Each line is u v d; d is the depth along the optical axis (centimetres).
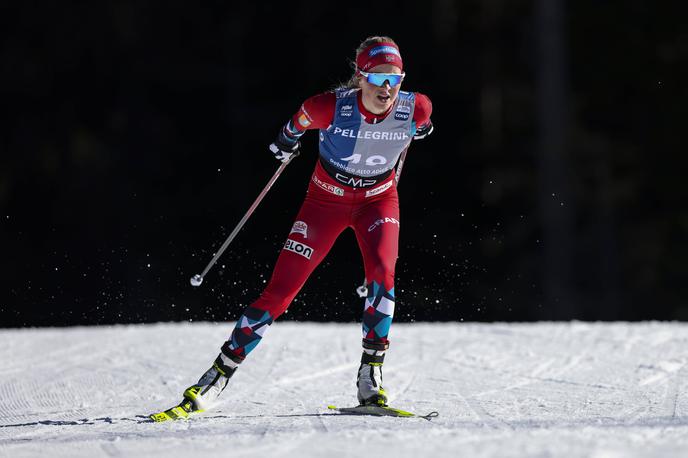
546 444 1167
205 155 7500
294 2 7669
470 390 1828
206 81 7675
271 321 1557
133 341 2484
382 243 1545
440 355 2230
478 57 7594
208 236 7262
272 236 6925
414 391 1828
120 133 7438
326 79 7612
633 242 7094
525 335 2483
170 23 7712
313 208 1581
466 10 7638
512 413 1584
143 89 7631
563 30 6675
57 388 1934
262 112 7581
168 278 6912
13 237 7088
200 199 7369
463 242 7106
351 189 1562
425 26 7569
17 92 7425
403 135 1537
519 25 7606
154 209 7281
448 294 6794
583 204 7138
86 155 7300
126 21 7625
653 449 1124
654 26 6988
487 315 6812
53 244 7094
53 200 7181
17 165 7244
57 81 7494
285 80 7719
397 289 6562
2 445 1337
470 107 7500
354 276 5519
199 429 1411
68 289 6812
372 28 7588
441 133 7431
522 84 7575
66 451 1261
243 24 7731
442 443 1201
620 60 7044
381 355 1568
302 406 1675
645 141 7100
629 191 7156
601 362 2086
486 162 7344
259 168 7456
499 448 1148
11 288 6844
